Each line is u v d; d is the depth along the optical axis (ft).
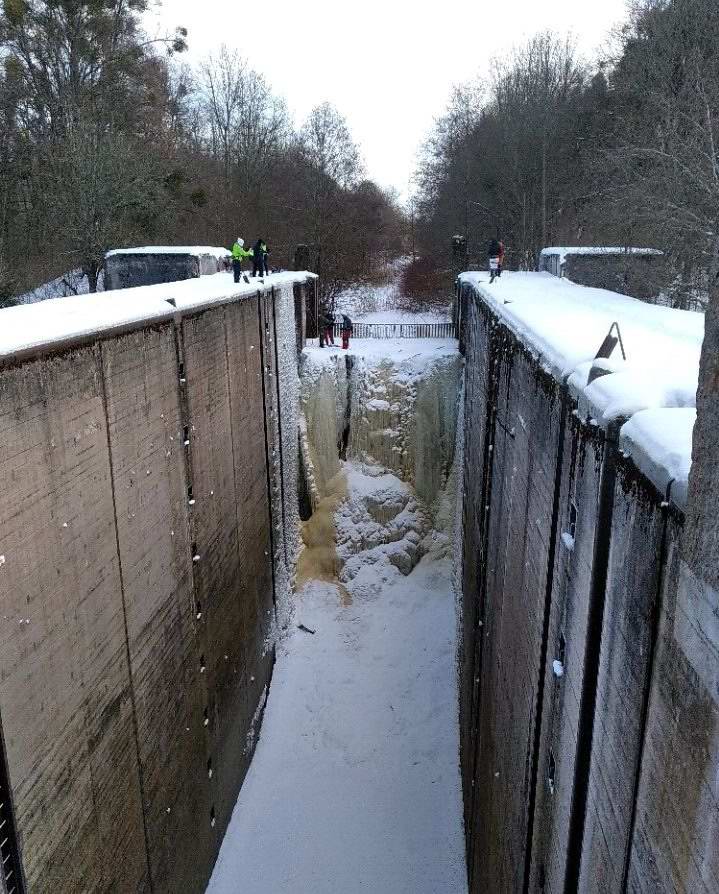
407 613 58.03
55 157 77.05
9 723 17.28
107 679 23.16
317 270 118.52
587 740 15.46
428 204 148.97
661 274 57.41
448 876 36.58
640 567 11.98
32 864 18.42
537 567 22.03
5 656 17.08
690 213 51.31
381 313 128.16
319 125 139.33
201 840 34.22
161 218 83.25
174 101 109.40
